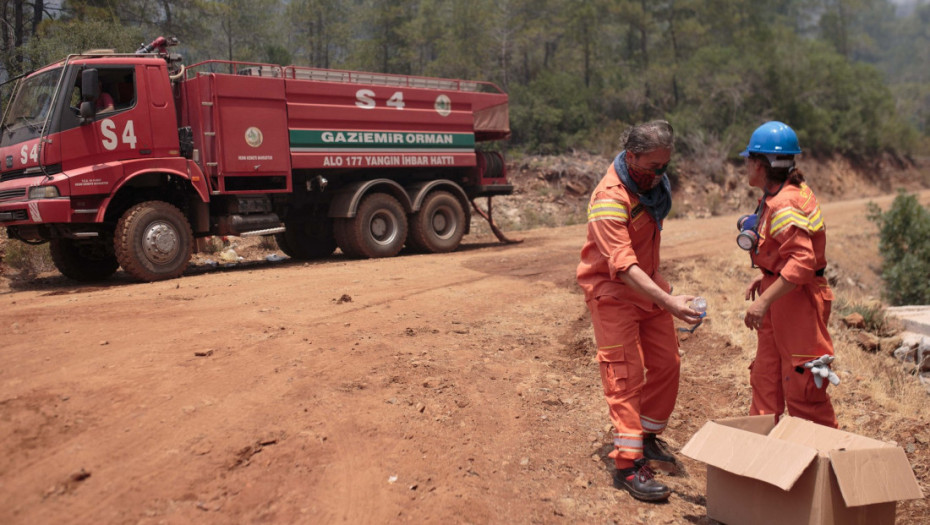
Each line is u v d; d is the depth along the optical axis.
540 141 29.75
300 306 7.21
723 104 38.22
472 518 3.47
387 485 3.64
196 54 26.98
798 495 3.20
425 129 12.87
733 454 3.41
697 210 30.08
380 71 36.09
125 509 3.10
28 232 9.38
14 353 4.91
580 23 36.09
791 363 3.88
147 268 9.44
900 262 17.25
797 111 41.06
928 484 4.38
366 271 10.21
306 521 3.23
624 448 3.75
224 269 11.48
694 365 6.54
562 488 3.92
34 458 3.39
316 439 3.96
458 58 32.09
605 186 3.71
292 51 39.03
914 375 7.34
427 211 12.98
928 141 53.34
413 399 4.77
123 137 9.42
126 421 3.86
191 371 4.73
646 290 3.52
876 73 50.06
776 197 3.77
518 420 4.76
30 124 9.08
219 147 10.31
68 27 15.98
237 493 3.36
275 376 4.82
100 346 5.19
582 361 6.23
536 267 10.95
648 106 36.62
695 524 3.61
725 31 44.47
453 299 8.14
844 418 5.36
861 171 44.28
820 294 3.88
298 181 11.77
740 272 11.94
